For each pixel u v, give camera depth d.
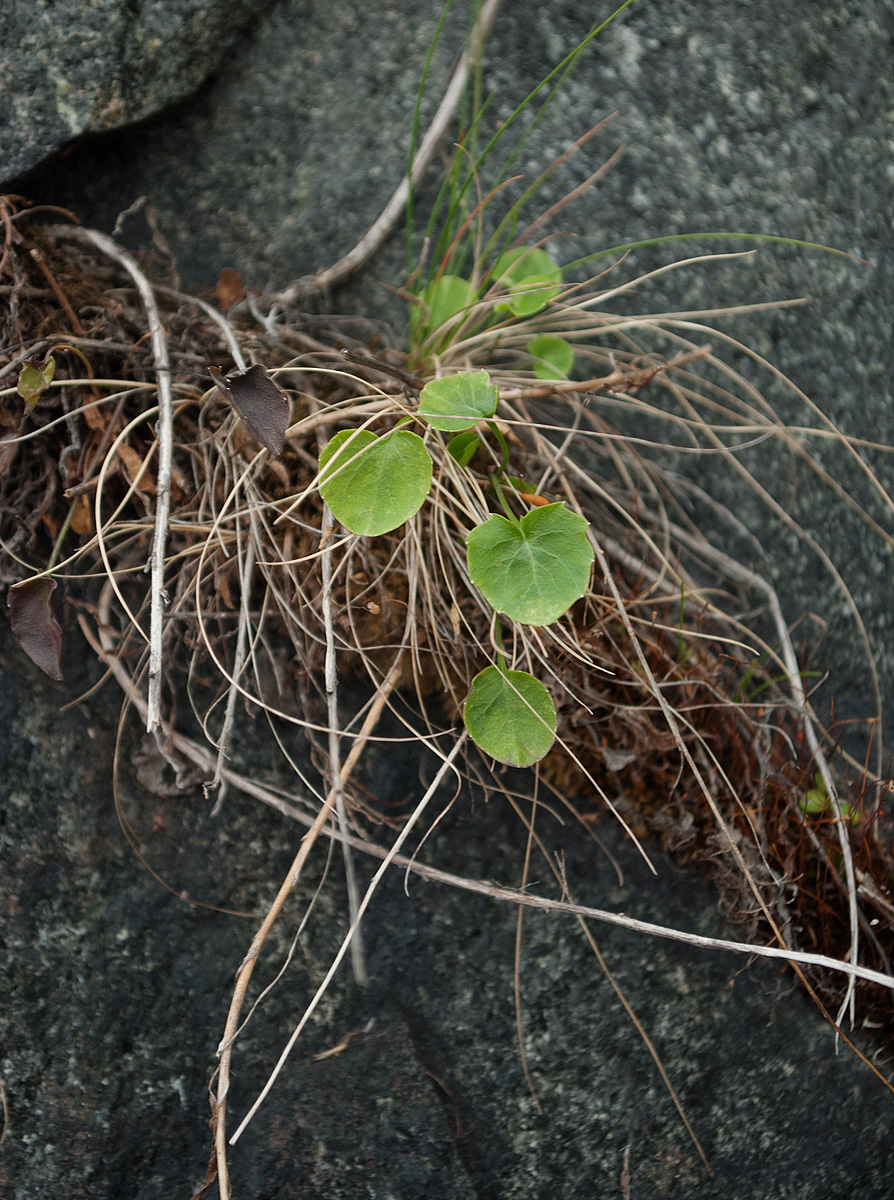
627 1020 0.36
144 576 0.35
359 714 0.35
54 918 0.35
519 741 0.33
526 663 0.35
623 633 0.36
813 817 0.37
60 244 0.35
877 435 0.38
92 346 0.34
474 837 0.36
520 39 0.37
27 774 0.35
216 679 0.35
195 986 0.36
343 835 0.32
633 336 0.38
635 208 0.37
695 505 0.38
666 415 0.37
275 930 0.36
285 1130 0.36
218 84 0.36
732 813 0.36
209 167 0.36
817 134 0.37
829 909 0.36
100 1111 0.35
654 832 0.36
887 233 0.38
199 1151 0.36
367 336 0.37
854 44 0.37
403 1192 0.36
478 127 0.37
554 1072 0.36
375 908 0.36
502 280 0.36
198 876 0.36
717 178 0.37
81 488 0.34
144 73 0.35
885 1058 0.37
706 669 0.36
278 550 0.34
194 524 0.34
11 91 0.35
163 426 0.33
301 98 0.36
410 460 0.32
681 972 0.36
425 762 0.36
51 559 0.35
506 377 0.36
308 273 0.37
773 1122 0.37
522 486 0.35
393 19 0.37
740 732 0.37
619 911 0.36
